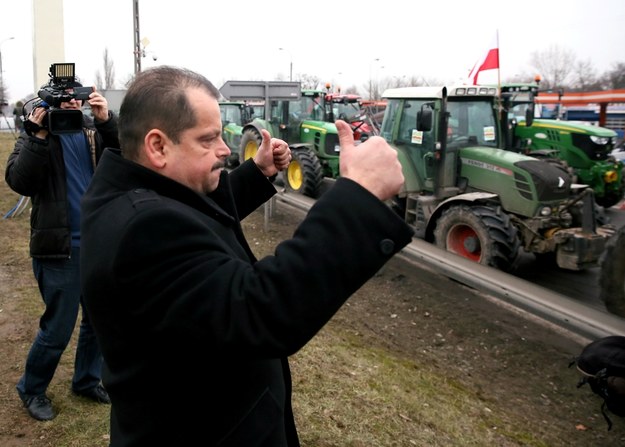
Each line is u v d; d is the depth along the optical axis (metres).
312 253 1.04
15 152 2.75
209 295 1.04
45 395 3.07
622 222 9.66
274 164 1.81
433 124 7.05
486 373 4.72
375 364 4.21
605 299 4.52
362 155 1.13
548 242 6.30
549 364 4.85
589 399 4.36
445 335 5.34
